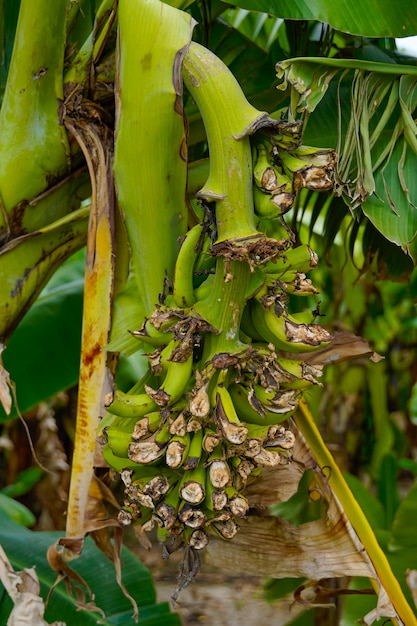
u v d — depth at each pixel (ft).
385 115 6.04
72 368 8.30
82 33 6.29
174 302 5.42
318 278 12.85
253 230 5.04
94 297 5.78
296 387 5.35
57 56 6.06
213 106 5.08
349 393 16.33
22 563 7.48
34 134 6.20
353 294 13.99
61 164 6.27
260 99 6.75
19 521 10.62
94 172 5.93
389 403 19.51
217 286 5.22
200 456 5.19
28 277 6.33
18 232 6.31
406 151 6.13
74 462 5.71
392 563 7.80
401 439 17.21
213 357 5.15
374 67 5.86
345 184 5.93
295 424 6.43
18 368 8.15
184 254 5.28
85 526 5.75
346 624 8.15
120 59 5.39
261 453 5.20
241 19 7.68
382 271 7.55
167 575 20.20
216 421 5.13
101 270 5.79
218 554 6.46
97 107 6.06
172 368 5.23
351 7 5.96
